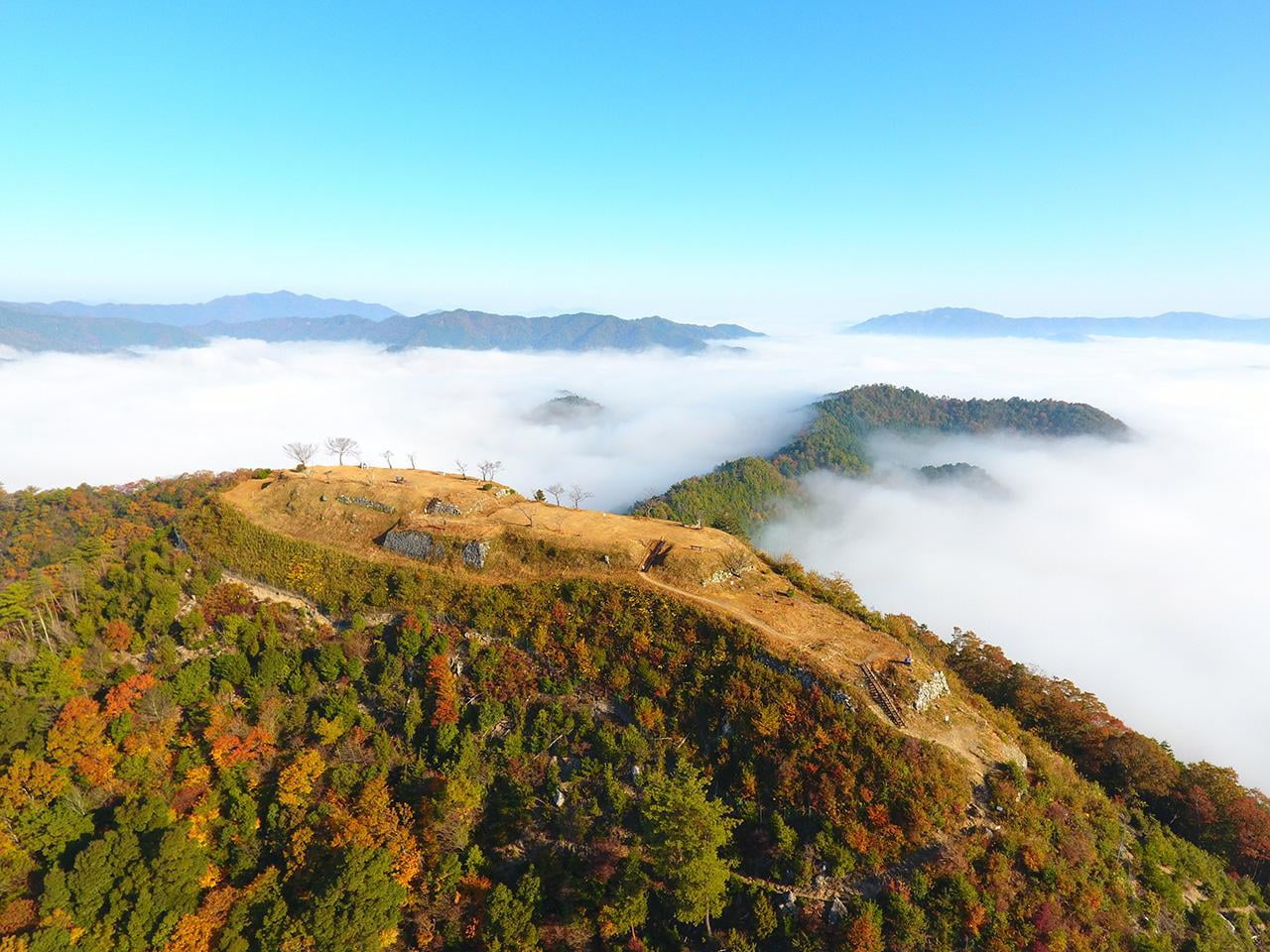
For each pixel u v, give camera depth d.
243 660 80.38
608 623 81.81
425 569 91.50
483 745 74.19
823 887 59.06
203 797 67.44
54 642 82.31
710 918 59.97
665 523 105.00
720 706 71.94
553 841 67.38
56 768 66.25
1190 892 67.31
